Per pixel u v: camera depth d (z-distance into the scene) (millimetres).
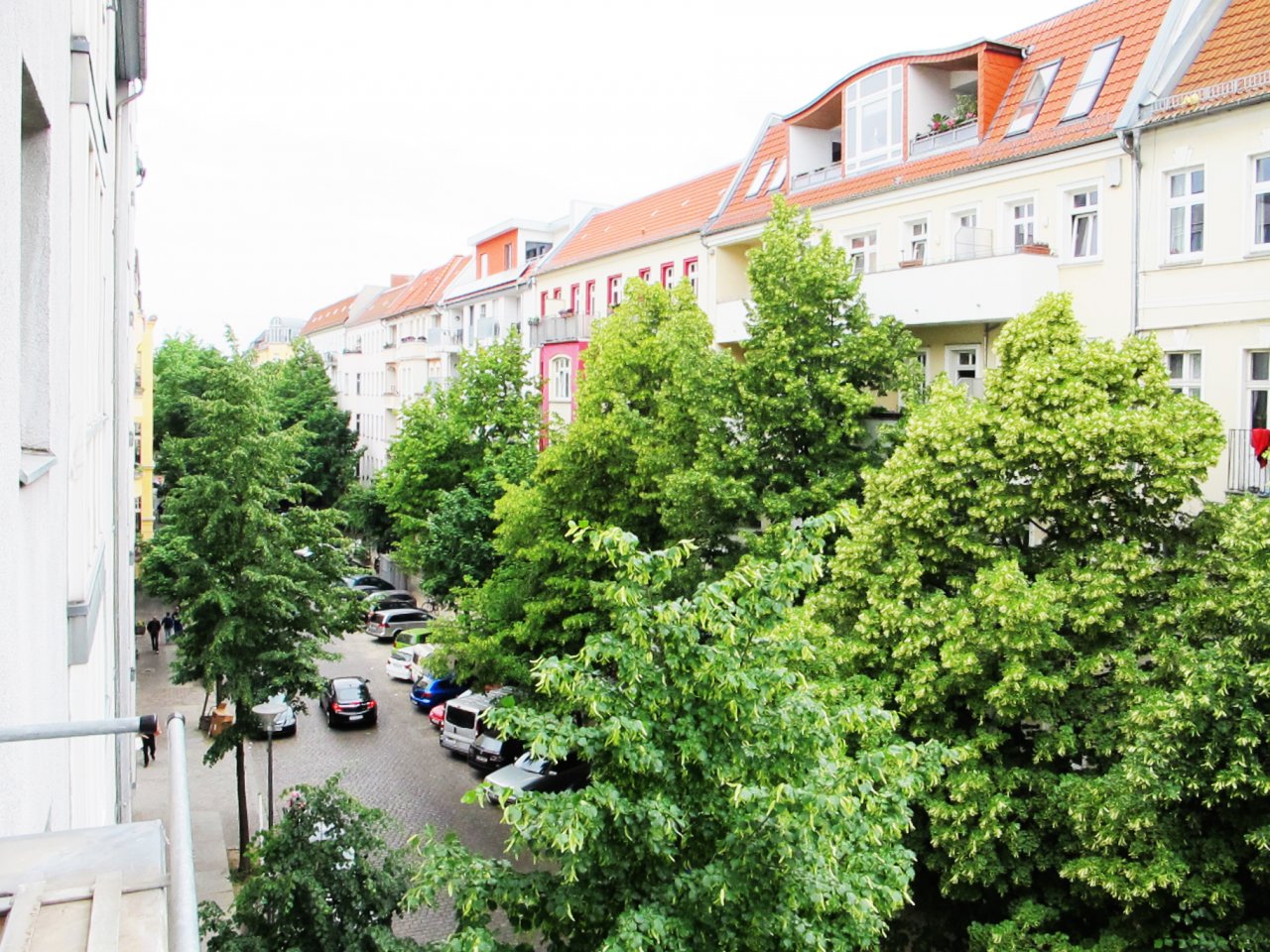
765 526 19688
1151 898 10484
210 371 21234
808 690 8219
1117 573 12648
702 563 19141
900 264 20391
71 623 6531
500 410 35781
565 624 21234
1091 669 12141
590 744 7441
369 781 25891
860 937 7660
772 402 18297
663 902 7211
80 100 7215
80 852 3162
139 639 43250
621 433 21453
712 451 18875
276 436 21234
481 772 26641
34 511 4539
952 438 13562
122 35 15195
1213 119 16250
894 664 13047
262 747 28703
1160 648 11680
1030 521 13820
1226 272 16156
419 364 61531
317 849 11992
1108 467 12789
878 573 13906
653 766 7168
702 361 19938
